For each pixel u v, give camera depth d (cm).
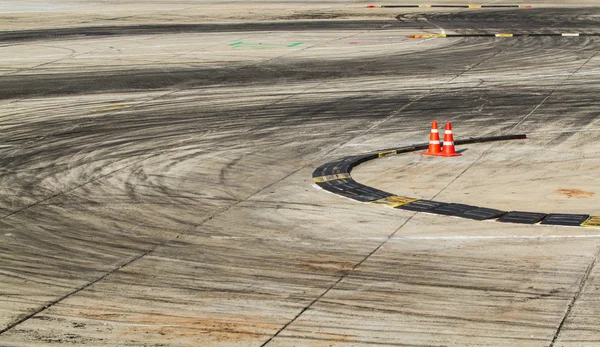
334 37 4834
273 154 2392
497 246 1555
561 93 3209
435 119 2850
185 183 2078
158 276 1448
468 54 4138
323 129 2725
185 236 1662
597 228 1648
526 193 1934
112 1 8012
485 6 6912
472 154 2356
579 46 4291
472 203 1858
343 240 1616
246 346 1166
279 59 4097
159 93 3384
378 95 3259
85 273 1467
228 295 1357
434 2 7481
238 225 1728
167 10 6850
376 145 2492
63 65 4047
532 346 1140
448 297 1323
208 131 2712
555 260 1470
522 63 3859
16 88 3541
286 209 1838
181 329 1228
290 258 1523
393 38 4747
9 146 2556
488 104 3061
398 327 1217
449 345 1152
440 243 1584
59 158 2380
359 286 1381
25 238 1666
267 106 3100
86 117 2972
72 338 1202
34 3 7925
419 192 1964
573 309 1259
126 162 2312
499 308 1273
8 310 1306
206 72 3803
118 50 4481
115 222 1761
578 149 2384
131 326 1242
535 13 6166
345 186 2028
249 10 6700
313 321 1248
